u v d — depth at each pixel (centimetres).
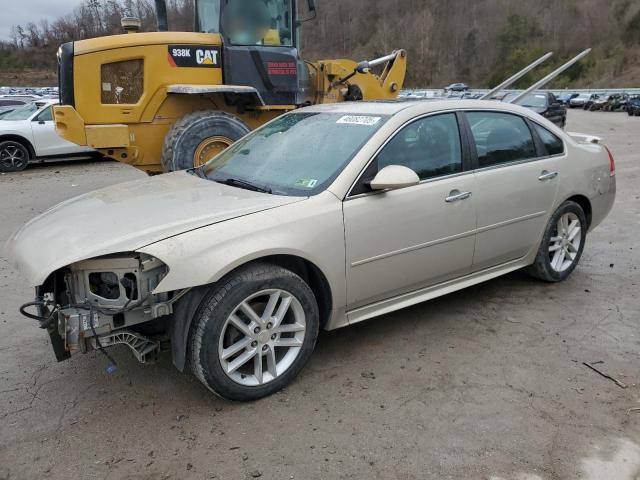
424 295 391
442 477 255
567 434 283
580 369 345
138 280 280
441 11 10088
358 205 336
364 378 337
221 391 301
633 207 777
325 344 382
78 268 287
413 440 279
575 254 491
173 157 699
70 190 1016
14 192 995
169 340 307
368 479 254
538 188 439
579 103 5166
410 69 9388
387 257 353
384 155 355
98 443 281
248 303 311
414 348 374
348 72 884
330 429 289
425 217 366
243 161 402
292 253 309
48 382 338
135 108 719
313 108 438
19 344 387
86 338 280
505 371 344
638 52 7612
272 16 766
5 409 309
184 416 303
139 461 268
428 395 319
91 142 702
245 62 751
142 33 720
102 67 701
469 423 292
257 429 290
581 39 8312
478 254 409
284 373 321
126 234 288
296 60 786
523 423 292
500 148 421
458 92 5688
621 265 534
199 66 734
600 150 511
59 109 688
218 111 725
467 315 425
